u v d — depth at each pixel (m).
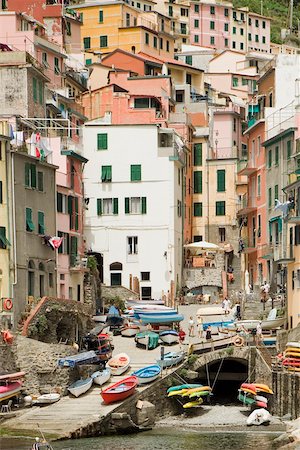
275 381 77.88
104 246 119.88
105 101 133.50
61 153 100.25
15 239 83.94
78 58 149.00
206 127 143.00
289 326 93.38
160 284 118.94
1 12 115.44
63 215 98.19
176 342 92.56
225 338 84.31
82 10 182.62
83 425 69.38
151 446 66.12
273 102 116.38
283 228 102.50
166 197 119.62
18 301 83.62
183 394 77.25
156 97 134.75
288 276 94.62
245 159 134.75
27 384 77.62
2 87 102.25
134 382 76.00
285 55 115.69
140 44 177.12
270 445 66.44
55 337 86.75
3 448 63.94
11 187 83.94
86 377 80.06
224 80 181.12
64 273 97.56
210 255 126.25
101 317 97.94
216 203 135.12
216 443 67.38
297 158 103.00
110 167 120.44
